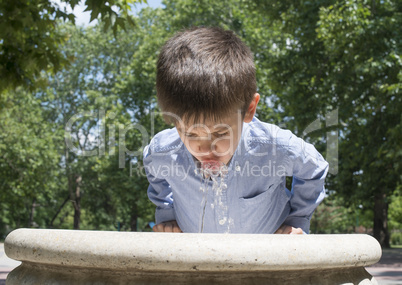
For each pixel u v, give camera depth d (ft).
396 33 46.85
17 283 4.98
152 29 85.35
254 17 73.46
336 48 48.91
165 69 6.09
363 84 51.90
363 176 55.57
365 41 47.65
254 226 7.79
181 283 4.37
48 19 23.76
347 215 138.10
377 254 5.28
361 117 57.62
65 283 4.60
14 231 5.17
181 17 78.89
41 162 81.76
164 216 8.34
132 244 4.28
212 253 4.21
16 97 82.94
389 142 45.50
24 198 96.32
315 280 4.74
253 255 4.26
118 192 84.12
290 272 4.58
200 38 6.31
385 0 51.16
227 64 6.01
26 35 24.68
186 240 4.27
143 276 4.41
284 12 59.62
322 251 4.57
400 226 160.97
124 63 106.32
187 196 7.68
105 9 19.53
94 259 4.34
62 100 110.73
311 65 54.44
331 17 47.42
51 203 126.21
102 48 106.63
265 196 7.60
